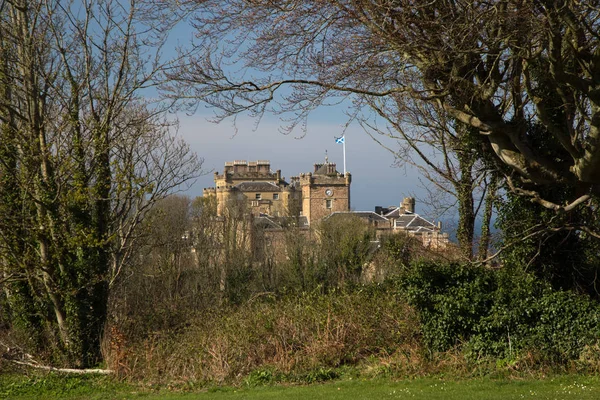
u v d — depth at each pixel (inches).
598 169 658.8
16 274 1104.2
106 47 1194.6
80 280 1119.6
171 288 1758.1
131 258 1487.5
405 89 759.1
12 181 1127.0
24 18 1119.6
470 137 902.4
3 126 1101.7
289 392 783.1
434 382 792.9
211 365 932.6
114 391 911.0
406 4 668.1
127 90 1199.6
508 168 895.1
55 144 1131.9
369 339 980.6
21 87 1128.2
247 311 1131.9
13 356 1105.4
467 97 753.0
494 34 687.1
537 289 864.3
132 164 1209.4
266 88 747.4
